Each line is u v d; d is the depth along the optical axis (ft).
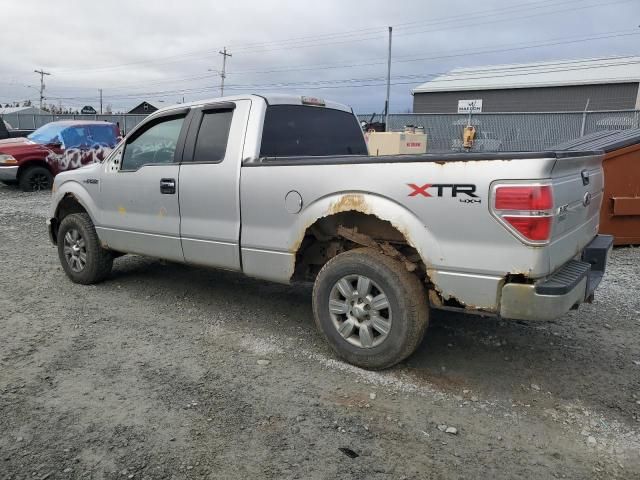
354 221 13.42
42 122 117.60
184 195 15.69
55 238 21.17
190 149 15.80
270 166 13.75
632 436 10.18
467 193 10.84
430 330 15.26
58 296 18.39
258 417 10.71
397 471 9.11
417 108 155.43
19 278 20.61
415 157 11.49
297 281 14.26
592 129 57.36
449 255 11.23
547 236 10.35
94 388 11.84
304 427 10.38
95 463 9.22
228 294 18.61
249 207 14.24
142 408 11.00
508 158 10.45
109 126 52.29
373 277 12.19
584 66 142.31
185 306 17.40
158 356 13.56
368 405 11.21
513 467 9.25
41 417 10.63
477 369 12.87
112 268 21.29
